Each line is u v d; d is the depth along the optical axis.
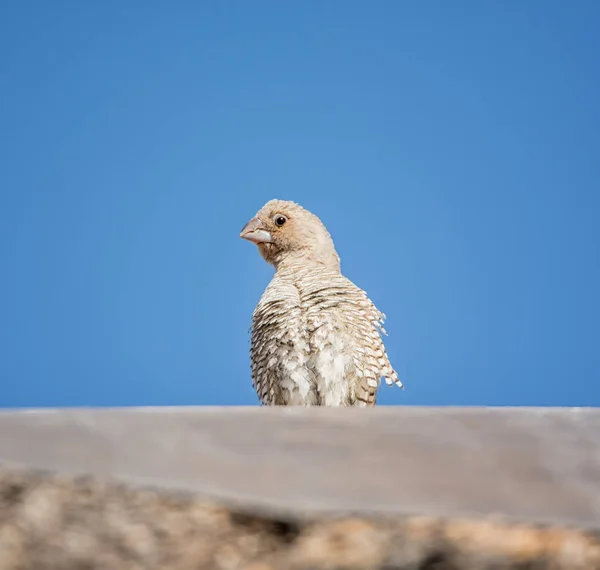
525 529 6.52
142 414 8.42
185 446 7.59
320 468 7.23
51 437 7.71
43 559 6.34
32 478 6.92
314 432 8.04
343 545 6.42
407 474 7.20
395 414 8.73
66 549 6.40
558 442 8.02
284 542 6.48
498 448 7.79
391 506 6.70
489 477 7.20
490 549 6.38
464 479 7.15
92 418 8.27
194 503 6.70
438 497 6.86
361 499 6.77
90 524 6.56
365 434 8.02
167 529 6.54
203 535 6.50
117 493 6.80
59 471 7.02
